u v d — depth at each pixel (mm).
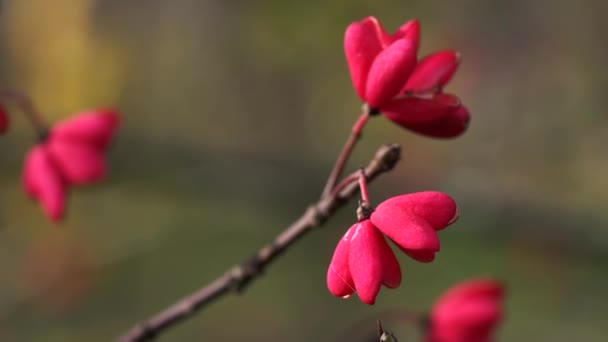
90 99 8992
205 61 9422
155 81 9398
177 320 3414
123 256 8133
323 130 9430
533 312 7961
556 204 7684
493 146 9273
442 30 9367
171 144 7617
